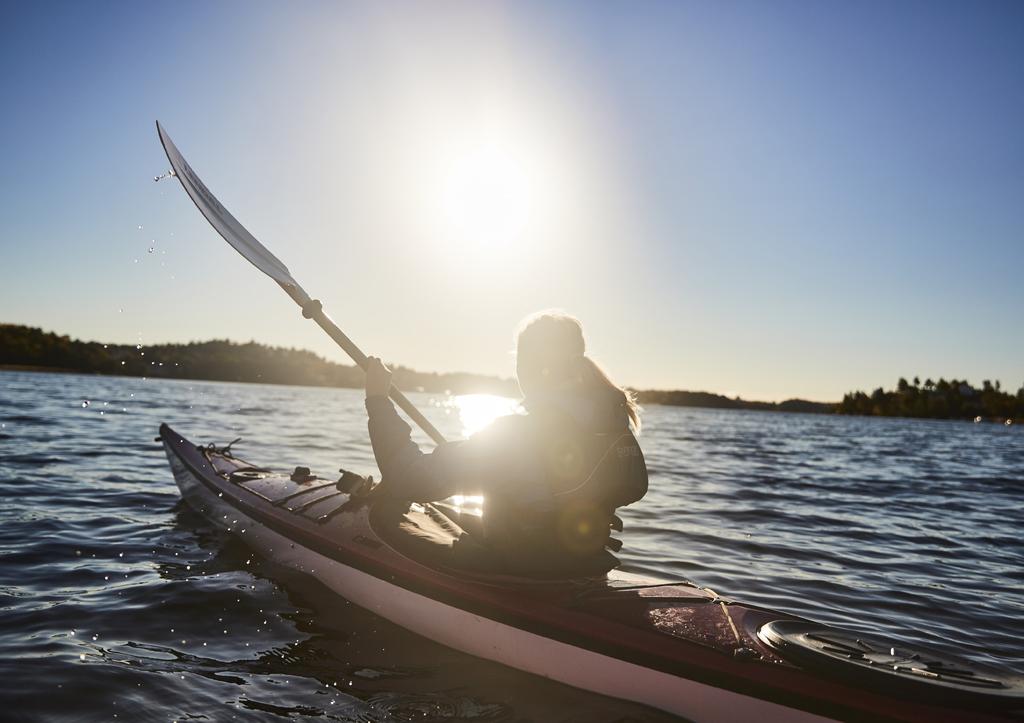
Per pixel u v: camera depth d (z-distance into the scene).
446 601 2.78
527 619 2.53
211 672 2.52
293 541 3.67
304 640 2.84
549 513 2.34
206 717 2.18
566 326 2.32
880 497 8.90
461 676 2.53
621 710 2.27
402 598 2.96
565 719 2.21
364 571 3.16
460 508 3.94
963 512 7.91
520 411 2.34
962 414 143.75
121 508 5.38
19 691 2.26
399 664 2.63
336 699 2.33
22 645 2.67
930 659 2.12
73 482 6.42
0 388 25.44
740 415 93.62
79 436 10.41
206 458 5.39
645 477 2.35
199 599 3.29
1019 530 6.83
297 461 9.19
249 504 4.21
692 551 5.13
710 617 2.43
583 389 2.30
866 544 5.74
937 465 15.44
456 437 15.73
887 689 1.93
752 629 2.33
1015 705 1.83
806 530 6.22
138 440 10.30
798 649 2.13
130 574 3.67
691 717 2.16
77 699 2.24
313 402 38.03
